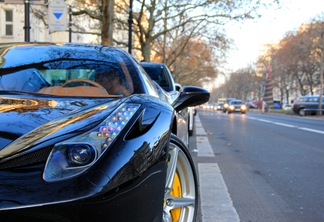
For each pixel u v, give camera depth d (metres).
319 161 7.09
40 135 1.85
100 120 1.97
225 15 24.14
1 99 2.38
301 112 33.91
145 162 1.94
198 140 10.20
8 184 1.62
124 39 29.56
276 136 11.73
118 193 1.74
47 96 2.58
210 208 4.13
